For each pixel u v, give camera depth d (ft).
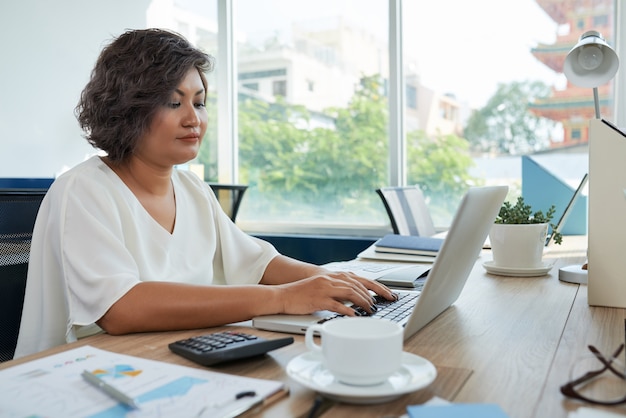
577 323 3.04
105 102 3.86
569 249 6.53
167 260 3.91
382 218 11.46
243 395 1.94
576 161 9.87
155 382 2.07
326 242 11.44
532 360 2.42
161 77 3.73
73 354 2.43
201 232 4.35
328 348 2.01
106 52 3.94
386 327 2.10
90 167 3.76
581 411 1.86
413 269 4.53
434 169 11.00
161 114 3.79
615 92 9.57
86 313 3.10
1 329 3.78
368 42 11.34
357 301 3.18
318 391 1.97
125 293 2.98
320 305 3.10
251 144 12.66
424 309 2.76
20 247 3.89
